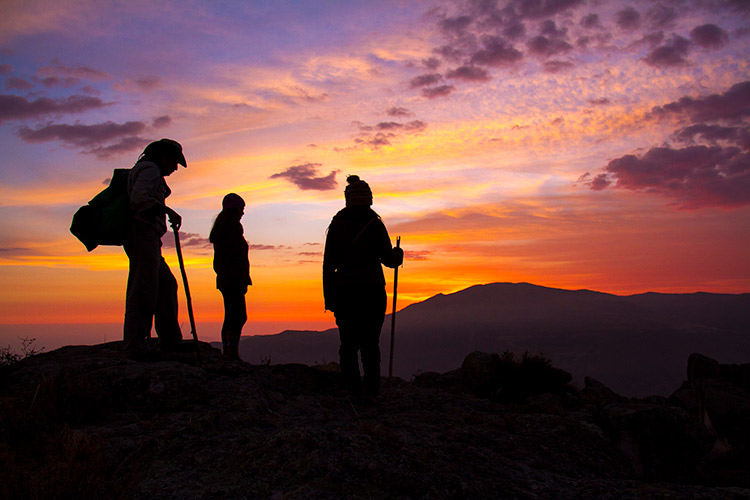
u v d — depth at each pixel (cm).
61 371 467
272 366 629
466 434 428
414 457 338
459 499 307
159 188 542
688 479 464
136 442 347
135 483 293
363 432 371
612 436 512
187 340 605
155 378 443
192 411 426
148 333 545
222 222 704
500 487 334
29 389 452
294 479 298
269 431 395
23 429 345
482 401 619
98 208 529
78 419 391
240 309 698
